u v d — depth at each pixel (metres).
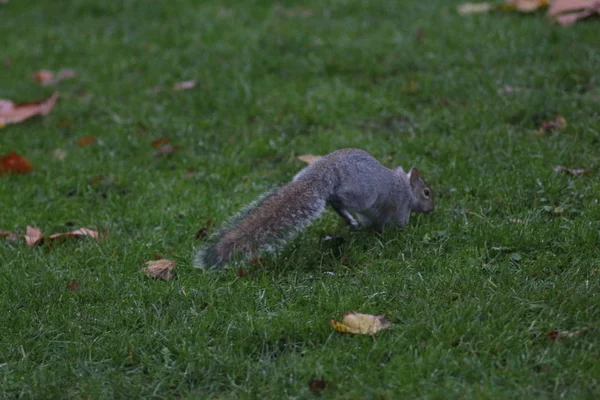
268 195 9.29
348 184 9.28
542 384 6.94
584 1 15.91
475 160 11.44
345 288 8.61
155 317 8.30
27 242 10.20
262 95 14.33
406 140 12.21
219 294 8.71
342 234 9.95
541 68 13.98
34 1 20.42
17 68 16.62
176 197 11.35
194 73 15.34
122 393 7.24
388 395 6.86
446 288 8.46
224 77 14.98
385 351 7.50
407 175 10.07
